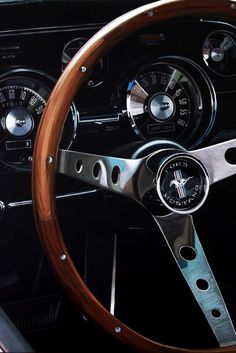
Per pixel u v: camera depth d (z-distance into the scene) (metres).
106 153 2.29
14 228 2.32
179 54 2.30
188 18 2.29
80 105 2.24
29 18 2.19
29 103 2.24
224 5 2.07
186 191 2.01
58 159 2.02
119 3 2.23
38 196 1.95
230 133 2.36
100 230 2.31
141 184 2.03
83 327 2.36
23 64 2.22
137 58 2.27
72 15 2.21
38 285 2.40
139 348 2.04
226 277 2.38
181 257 2.10
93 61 1.96
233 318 2.34
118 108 2.27
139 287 2.39
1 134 2.24
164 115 2.31
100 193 2.26
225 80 2.34
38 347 2.31
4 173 2.25
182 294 2.39
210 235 2.39
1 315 1.82
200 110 2.34
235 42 2.34
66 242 2.32
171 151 2.03
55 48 2.23
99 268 2.28
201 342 2.29
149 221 2.29
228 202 2.37
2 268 2.39
